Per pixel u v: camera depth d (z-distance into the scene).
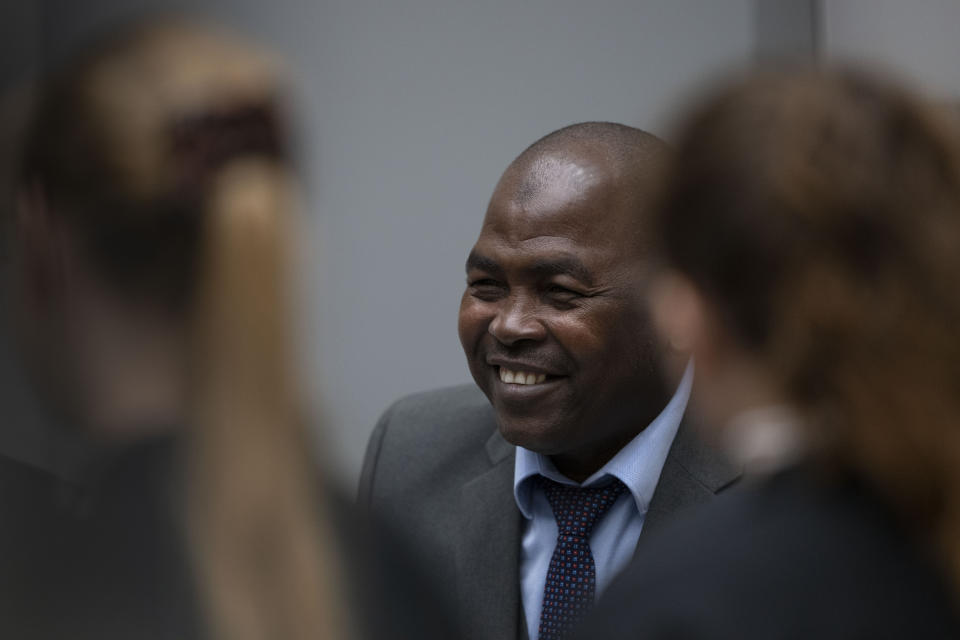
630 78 5.41
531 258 2.81
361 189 5.49
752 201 1.50
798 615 1.47
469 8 5.50
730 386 1.63
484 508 3.20
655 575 1.58
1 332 1.42
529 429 2.90
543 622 2.98
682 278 1.62
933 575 1.52
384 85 5.47
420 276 5.57
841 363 1.48
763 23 5.30
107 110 1.37
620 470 2.97
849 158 1.48
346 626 1.41
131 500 1.39
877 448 1.48
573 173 2.85
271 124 1.43
